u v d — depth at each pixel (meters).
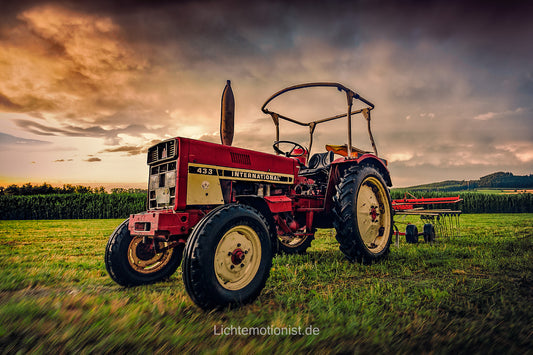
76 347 1.67
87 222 18.17
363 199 4.51
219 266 2.46
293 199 4.07
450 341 1.71
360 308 2.26
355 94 4.59
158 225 2.55
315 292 2.68
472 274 3.39
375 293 2.63
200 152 2.91
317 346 1.66
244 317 2.18
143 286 3.19
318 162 5.20
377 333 1.80
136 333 1.81
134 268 3.22
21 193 39.69
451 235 7.55
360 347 1.66
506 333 1.85
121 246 3.14
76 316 2.09
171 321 2.01
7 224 15.83
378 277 3.34
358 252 4.07
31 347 1.67
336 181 4.48
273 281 3.19
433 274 3.44
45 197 25.05
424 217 6.96
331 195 4.43
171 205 2.80
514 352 1.64
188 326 1.93
